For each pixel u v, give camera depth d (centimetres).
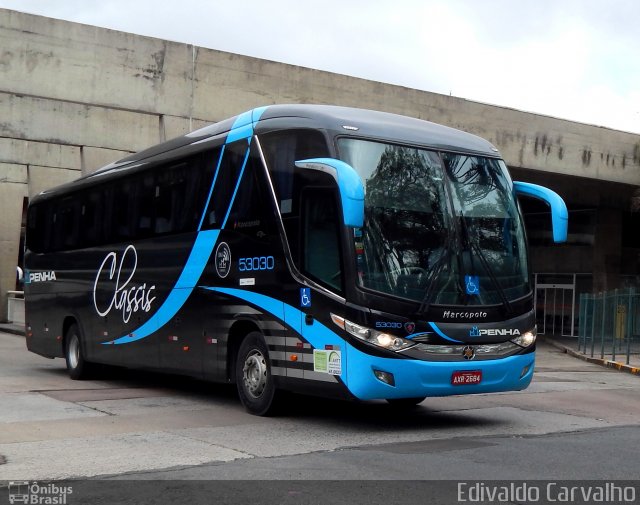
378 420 1088
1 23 2144
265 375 1080
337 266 956
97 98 2233
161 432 961
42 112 2398
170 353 1288
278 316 1038
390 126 1036
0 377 1593
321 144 989
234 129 1170
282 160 1055
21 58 2164
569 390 1577
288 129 1051
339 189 923
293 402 1098
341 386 945
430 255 984
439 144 1051
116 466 766
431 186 1016
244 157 1130
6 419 1050
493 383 999
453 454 838
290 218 1031
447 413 1177
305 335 995
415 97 2619
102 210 1538
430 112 2636
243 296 1107
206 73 2353
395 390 941
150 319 1343
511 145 2792
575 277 3766
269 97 2428
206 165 1223
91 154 2548
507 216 1066
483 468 767
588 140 2991
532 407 1269
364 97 2547
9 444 877
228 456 816
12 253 3438
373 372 929
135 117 2570
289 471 746
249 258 1101
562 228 1063
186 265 1248
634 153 3128
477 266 1012
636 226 3856
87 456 812
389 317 941
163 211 1333
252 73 2408
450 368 962
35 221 1819
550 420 1124
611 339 2583
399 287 955
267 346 1059
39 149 3403
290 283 1021
